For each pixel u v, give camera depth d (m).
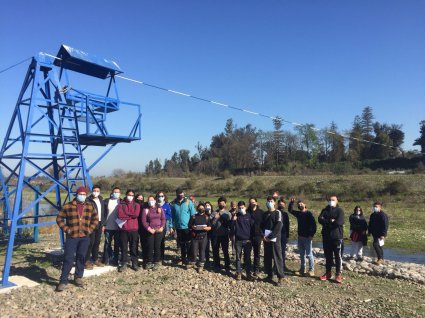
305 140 73.69
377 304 8.26
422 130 73.12
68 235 8.70
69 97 11.43
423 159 63.66
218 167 78.31
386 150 71.88
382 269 11.07
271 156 74.56
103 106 12.16
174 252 13.48
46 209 25.08
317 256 13.67
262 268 11.29
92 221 9.00
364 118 87.81
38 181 15.27
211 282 9.68
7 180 12.16
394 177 43.31
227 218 11.02
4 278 8.85
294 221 25.95
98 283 9.24
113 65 12.51
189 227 11.01
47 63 10.91
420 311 7.84
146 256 10.76
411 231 21.16
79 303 7.80
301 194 43.00
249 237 10.05
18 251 12.83
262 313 7.62
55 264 10.94
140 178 63.25
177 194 11.46
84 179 11.38
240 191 48.75
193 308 7.76
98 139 12.24
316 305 8.14
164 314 7.36
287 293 8.97
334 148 73.75
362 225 12.55
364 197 38.25
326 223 10.19
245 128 90.25
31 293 8.32
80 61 11.67
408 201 35.22
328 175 51.16
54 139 11.41
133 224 10.40
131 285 9.20
